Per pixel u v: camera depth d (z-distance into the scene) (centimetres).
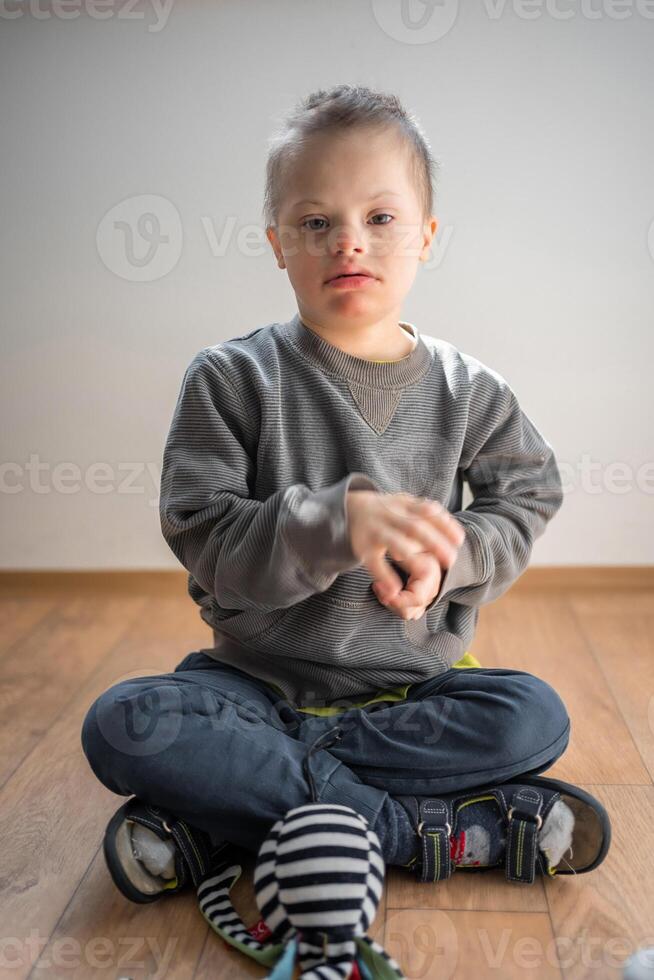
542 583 198
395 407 110
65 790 118
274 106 183
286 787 96
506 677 107
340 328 109
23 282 191
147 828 95
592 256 187
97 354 192
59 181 187
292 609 105
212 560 100
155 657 163
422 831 97
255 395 108
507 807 98
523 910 94
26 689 149
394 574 89
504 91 182
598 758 125
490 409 115
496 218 186
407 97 182
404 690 109
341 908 83
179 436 107
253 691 106
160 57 182
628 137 182
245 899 97
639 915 93
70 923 92
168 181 186
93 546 199
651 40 179
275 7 180
